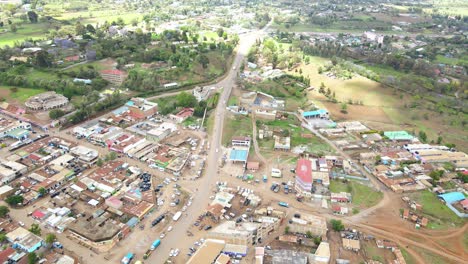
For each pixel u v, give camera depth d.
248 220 168.62
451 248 157.38
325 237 160.50
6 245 148.75
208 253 145.00
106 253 148.12
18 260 141.88
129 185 191.25
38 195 180.12
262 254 147.00
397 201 187.25
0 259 140.38
